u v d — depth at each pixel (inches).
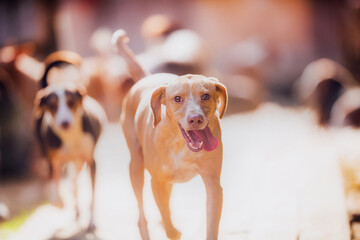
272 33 707.4
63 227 238.7
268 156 317.4
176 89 142.3
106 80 467.2
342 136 364.8
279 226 191.0
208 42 709.3
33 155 349.4
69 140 235.8
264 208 211.8
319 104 425.1
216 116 150.0
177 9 704.4
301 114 523.5
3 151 373.4
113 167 346.9
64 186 311.1
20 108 374.0
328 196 219.6
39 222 250.2
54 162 242.4
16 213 274.8
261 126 464.4
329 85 423.5
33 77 350.9
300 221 194.4
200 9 705.0
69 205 270.5
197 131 143.6
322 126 419.8
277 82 703.7
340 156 288.7
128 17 703.7
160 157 154.4
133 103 178.9
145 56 399.9
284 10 700.7
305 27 697.6
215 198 152.6
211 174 152.0
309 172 261.1
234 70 622.8
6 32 419.5
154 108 147.9
